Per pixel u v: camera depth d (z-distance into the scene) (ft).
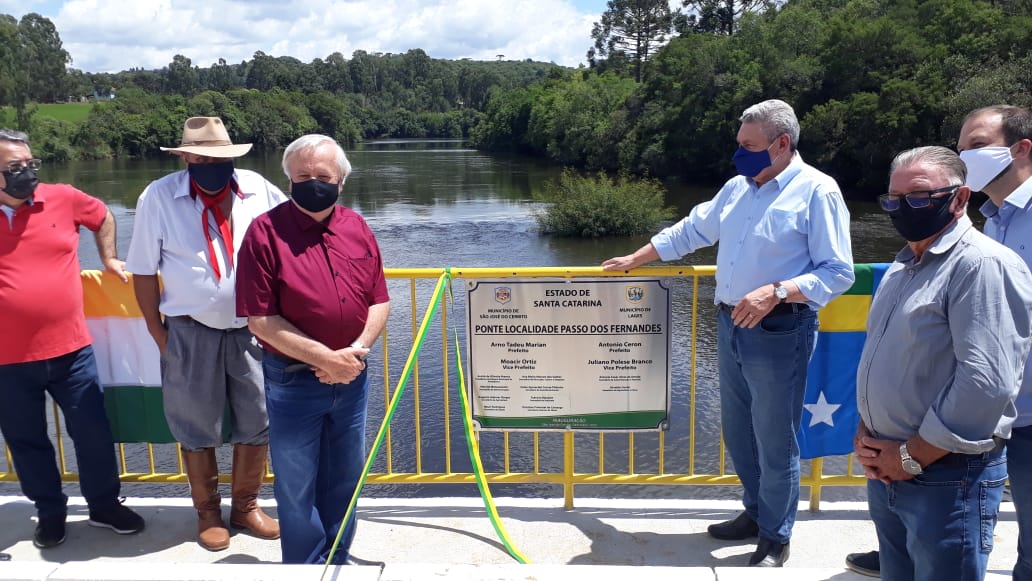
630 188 109.50
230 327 10.32
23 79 295.28
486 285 11.16
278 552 10.76
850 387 11.25
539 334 11.27
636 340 11.23
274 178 181.98
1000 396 6.15
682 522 11.41
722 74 167.02
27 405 10.28
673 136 176.65
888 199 6.64
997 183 8.06
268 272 8.61
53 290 10.15
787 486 9.72
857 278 10.92
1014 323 6.24
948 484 6.50
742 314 8.91
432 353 48.16
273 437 9.09
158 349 11.46
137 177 185.47
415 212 123.24
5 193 9.72
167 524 11.50
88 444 10.80
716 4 258.98
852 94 129.49
